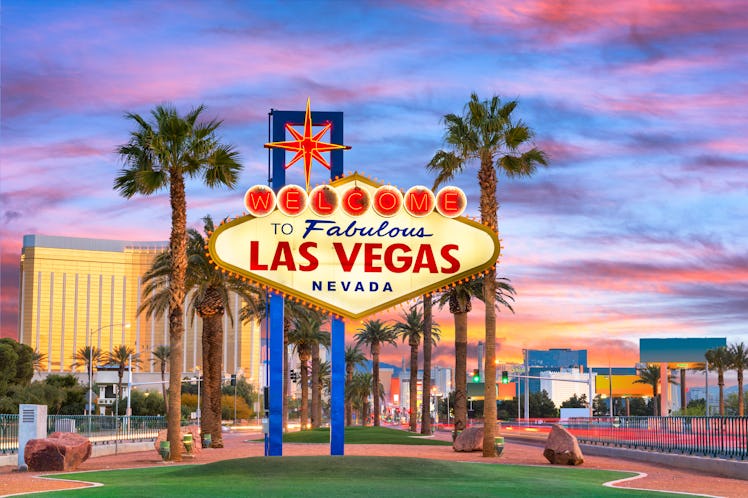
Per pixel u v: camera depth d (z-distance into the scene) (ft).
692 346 479.41
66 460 118.01
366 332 422.41
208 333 203.62
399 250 122.72
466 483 84.48
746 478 113.19
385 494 71.56
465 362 225.15
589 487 86.22
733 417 123.24
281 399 126.21
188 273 201.57
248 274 121.80
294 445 205.46
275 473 88.94
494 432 151.64
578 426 220.84
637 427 167.53
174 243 142.92
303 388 354.95
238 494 70.69
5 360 376.89
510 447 203.82
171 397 142.00
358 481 82.99
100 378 602.03
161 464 133.90
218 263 121.60
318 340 356.59
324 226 122.83
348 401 529.86
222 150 144.46
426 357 289.94
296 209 122.21
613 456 172.65
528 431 388.78
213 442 199.52
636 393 638.12
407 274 122.42
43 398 398.21
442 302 232.53
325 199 122.62
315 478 85.46
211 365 202.69
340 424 125.49
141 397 528.63
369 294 122.31
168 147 142.00
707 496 77.71
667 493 80.89
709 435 131.54
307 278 122.31
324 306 122.01
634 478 105.19
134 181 143.64
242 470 91.71
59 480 95.91
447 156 157.48
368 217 123.03
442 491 75.41
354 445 196.54
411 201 123.03
